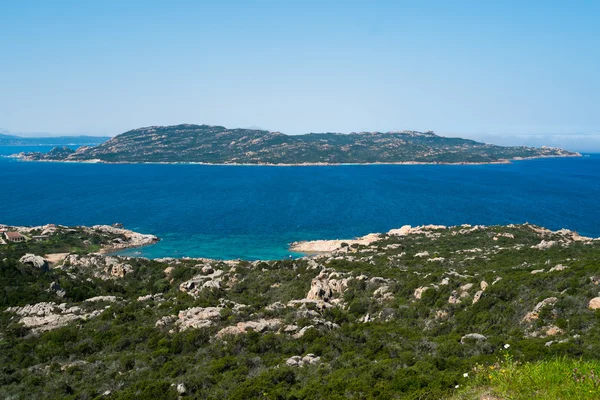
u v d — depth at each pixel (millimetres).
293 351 31297
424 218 159750
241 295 57531
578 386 13078
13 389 27578
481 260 69750
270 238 128500
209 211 173875
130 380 28219
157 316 43156
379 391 20094
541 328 30625
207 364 29375
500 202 197250
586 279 35781
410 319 40812
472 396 15141
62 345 35844
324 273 60625
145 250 114938
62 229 121312
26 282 57156
